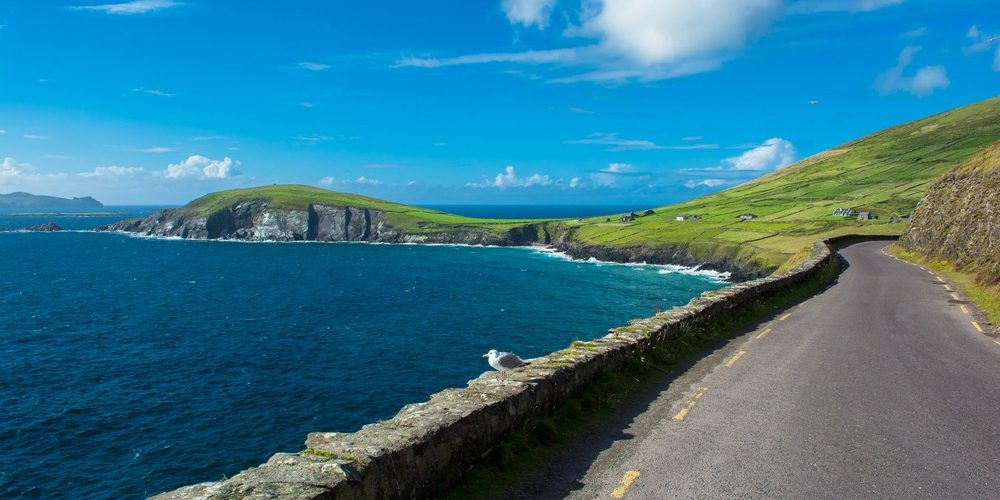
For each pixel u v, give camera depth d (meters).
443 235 169.62
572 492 7.01
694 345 15.59
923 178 165.25
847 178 188.62
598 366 11.29
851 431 9.20
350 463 5.63
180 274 93.62
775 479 7.40
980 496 6.92
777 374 12.86
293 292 73.00
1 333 48.91
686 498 6.85
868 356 14.67
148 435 27.06
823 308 22.94
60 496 21.81
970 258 33.94
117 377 35.88
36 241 167.88
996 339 16.88
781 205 158.25
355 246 159.88
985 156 41.22
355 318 54.94
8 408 30.36
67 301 66.62
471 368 37.53
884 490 7.08
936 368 13.44
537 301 64.75
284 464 5.63
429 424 6.85
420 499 6.40
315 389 33.34
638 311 58.50
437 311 58.50
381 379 35.12
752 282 23.78
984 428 9.32
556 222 171.12
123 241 170.88
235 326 51.53
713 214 152.88
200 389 33.44
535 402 8.95
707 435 9.01
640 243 115.81
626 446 8.55
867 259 45.84
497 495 6.92
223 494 4.97
